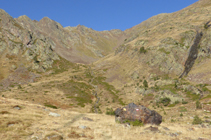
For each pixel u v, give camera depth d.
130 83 143.00
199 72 123.81
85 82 161.00
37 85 140.12
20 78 174.88
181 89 98.88
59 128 16.59
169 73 140.38
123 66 189.00
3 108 22.42
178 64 144.12
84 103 103.19
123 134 16.52
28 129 14.99
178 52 154.12
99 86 148.88
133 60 187.88
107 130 17.80
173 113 63.03
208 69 121.31
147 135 16.53
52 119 21.73
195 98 83.94
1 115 18.62
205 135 18.98
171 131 19.86
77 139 13.59
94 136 15.01
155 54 163.38
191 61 142.75
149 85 121.38
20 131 14.00
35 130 14.96
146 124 22.33
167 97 90.12
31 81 170.88
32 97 101.19
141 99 101.31
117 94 122.81
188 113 57.34
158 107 84.19
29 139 12.41
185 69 138.00
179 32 188.75
